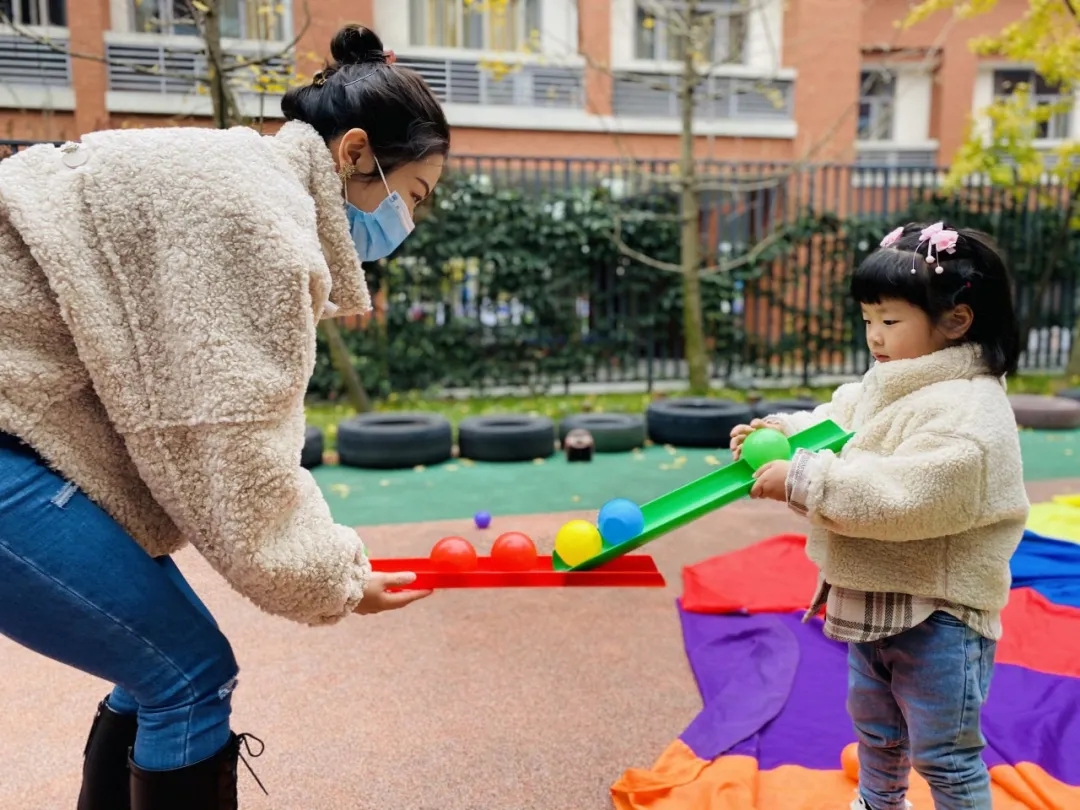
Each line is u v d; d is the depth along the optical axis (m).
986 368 1.91
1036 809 2.20
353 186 1.61
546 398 10.20
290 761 2.53
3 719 2.76
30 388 1.34
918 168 11.33
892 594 1.87
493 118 12.06
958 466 1.74
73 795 2.34
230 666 1.54
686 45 9.89
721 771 2.39
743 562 4.14
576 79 12.32
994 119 11.05
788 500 1.86
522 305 10.47
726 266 9.84
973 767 1.86
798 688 2.93
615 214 10.27
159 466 1.36
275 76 6.09
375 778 2.44
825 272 11.41
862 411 2.06
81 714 2.80
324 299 1.43
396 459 6.72
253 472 1.33
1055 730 2.62
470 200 10.02
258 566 1.38
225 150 1.39
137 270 1.34
